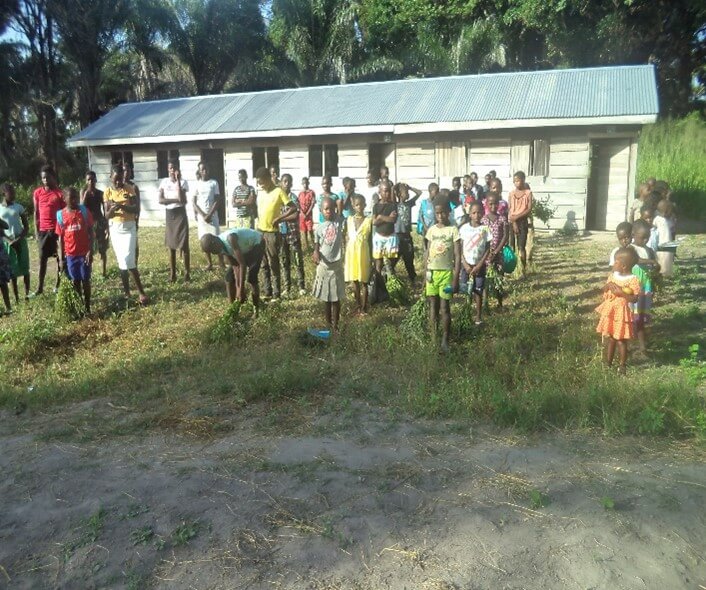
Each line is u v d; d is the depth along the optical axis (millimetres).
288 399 5895
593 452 4656
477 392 5703
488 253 7844
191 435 5230
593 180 17188
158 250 15055
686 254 13398
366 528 3840
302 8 33750
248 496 4238
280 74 35750
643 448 4699
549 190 17094
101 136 21297
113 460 4852
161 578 3508
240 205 11680
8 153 32250
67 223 9008
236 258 7945
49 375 7035
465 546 3637
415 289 10219
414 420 5352
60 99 33719
